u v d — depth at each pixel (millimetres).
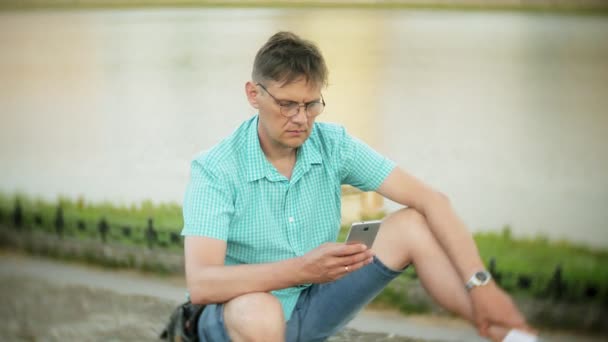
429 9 17984
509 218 5398
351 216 4922
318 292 2660
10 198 5930
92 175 6582
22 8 18469
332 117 8398
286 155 2607
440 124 8164
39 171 6742
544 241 4762
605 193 5957
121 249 4934
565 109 8930
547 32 14633
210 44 13086
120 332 3723
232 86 9977
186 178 6398
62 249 5098
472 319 2514
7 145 7758
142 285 4434
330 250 2330
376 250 2594
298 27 14922
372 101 9219
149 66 11641
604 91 9891
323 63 2457
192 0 19125
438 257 2564
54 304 4172
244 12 17266
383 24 15594
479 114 8656
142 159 7027
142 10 18359
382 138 7578
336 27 15070
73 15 17672
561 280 3959
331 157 2668
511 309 2457
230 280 2402
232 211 2545
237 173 2566
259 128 2600
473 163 6797
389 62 11734
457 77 10781
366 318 3775
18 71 11805
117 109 9188
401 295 3947
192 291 2451
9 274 4742
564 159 6922
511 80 10625
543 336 3625
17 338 3725
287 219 2600
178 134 7836
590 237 4875
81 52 13141
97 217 5395
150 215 5375
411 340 3484
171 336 2803
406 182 2682
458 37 14141
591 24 15250
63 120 8781
